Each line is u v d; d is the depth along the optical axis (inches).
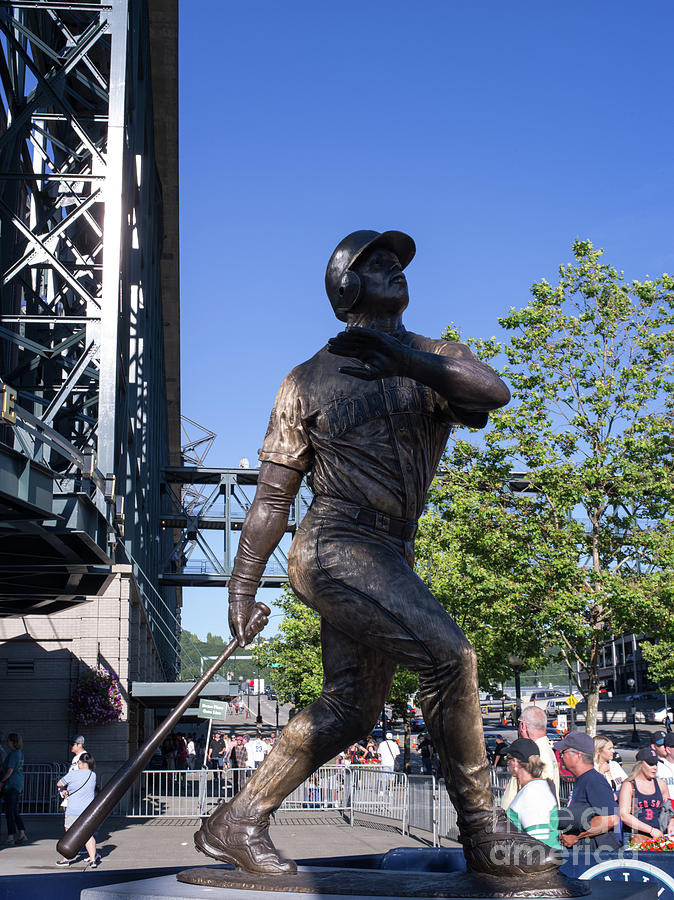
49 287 1055.0
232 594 130.9
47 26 991.6
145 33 1172.5
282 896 108.5
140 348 1104.8
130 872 134.1
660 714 2659.9
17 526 498.0
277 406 134.6
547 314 829.2
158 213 1573.6
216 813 126.0
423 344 130.1
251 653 1702.8
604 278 833.5
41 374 937.5
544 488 819.4
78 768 508.4
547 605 791.7
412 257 135.3
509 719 3321.9
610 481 802.8
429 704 118.6
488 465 858.1
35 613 776.9
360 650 127.7
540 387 837.2
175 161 1561.3
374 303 131.3
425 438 128.9
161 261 1791.3
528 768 217.9
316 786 821.2
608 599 784.9
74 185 979.9
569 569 791.1
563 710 2741.1
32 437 460.4
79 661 900.6
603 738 347.3
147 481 1277.1
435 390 116.1
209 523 1881.2
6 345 868.6
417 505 128.6
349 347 113.0
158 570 1663.4
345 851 538.3
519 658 951.0
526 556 816.9
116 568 917.8
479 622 944.3
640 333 822.5
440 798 581.0
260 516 132.9
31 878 127.0
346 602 121.8
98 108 1003.9
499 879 111.3
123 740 885.2
